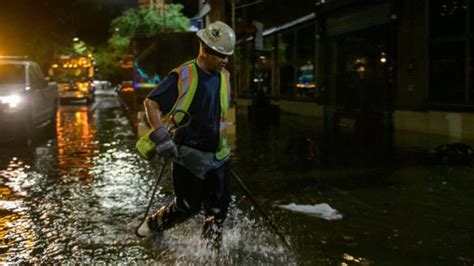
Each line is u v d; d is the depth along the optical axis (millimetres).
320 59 17625
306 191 6859
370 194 6656
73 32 28016
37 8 24234
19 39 24234
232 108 12570
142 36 15461
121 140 12406
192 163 4133
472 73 11406
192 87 4004
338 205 6145
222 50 3979
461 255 4484
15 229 5328
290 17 19531
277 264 4270
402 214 5734
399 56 13484
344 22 16000
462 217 5590
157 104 3990
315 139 12125
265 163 8945
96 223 5492
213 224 4359
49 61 30062
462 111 11703
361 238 4930
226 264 4270
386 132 13141
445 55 12094
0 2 22922
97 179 7703
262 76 23484
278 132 13719
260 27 16219
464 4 11484
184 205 4289
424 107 12703
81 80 30578
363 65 15320
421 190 6816
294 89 20172
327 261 4340
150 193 6777
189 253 4504
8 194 6836
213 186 4328
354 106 15773
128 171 8312
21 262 4438
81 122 17703
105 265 4336
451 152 9359
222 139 4246
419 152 9867
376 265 4258
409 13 13031
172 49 15484
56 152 10539
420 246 4707
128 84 21406
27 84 12961
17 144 11812
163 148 3857
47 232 5223
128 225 5391
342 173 8016
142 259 4434
